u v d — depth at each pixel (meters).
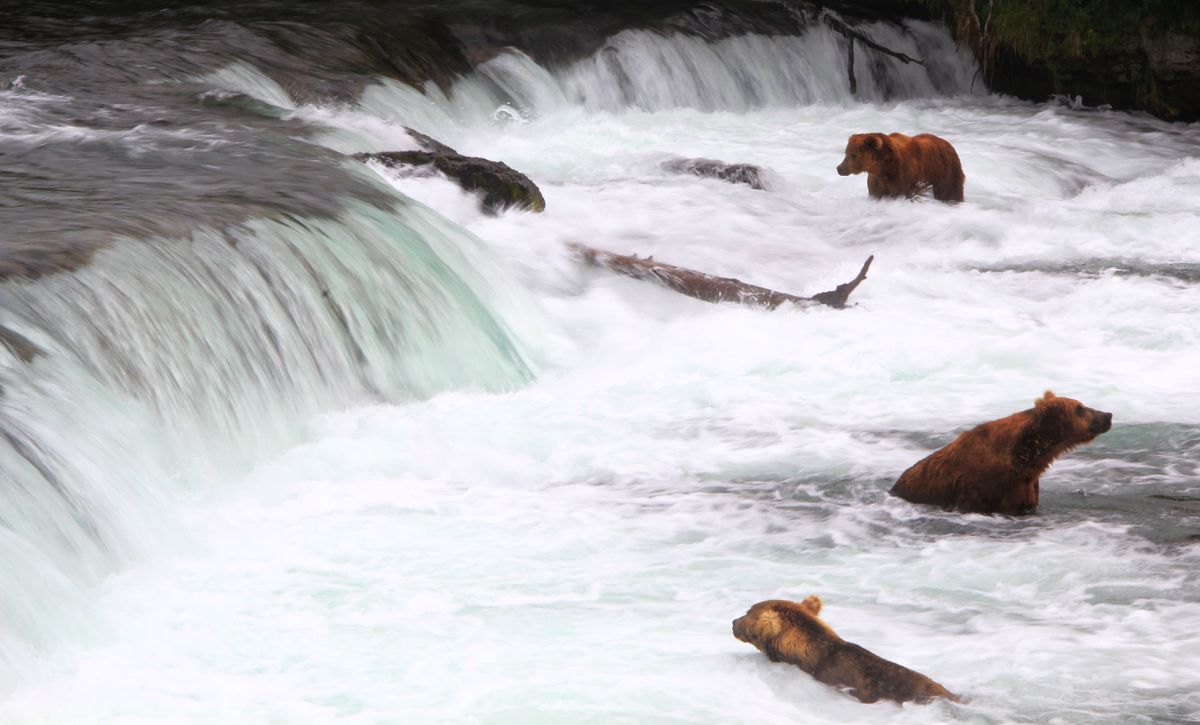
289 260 22.75
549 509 17.89
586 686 12.42
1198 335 26.70
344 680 12.68
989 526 16.97
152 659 13.20
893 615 14.23
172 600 14.62
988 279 32.19
